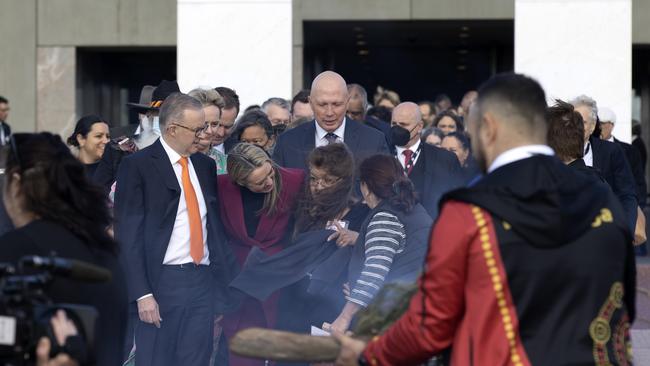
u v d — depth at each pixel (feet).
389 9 88.33
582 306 15.56
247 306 29.81
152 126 34.24
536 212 15.39
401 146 37.09
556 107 26.30
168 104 28.78
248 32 58.54
